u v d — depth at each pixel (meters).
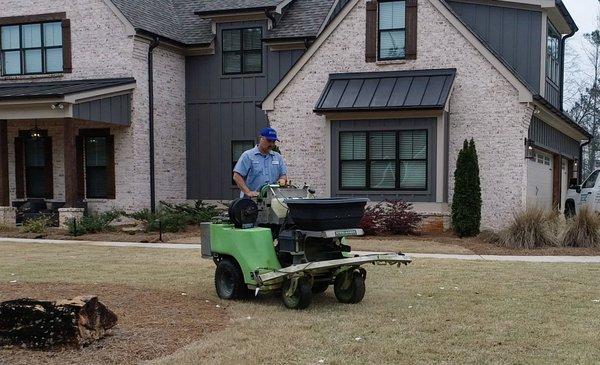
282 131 17.27
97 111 16.75
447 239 13.71
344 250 7.08
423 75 15.94
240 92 19.45
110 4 17.83
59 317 5.10
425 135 15.24
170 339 5.43
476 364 4.75
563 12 17.55
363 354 5.01
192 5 21.28
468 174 14.12
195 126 19.95
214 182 19.81
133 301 7.05
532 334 5.59
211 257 7.63
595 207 16.59
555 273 9.09
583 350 5.11
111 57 17.98
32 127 19.17
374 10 16.42
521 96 15.14
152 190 18.42
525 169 15.42
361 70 16.59
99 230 15.87
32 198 18.84
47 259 10.89
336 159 15.98
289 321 6.12
